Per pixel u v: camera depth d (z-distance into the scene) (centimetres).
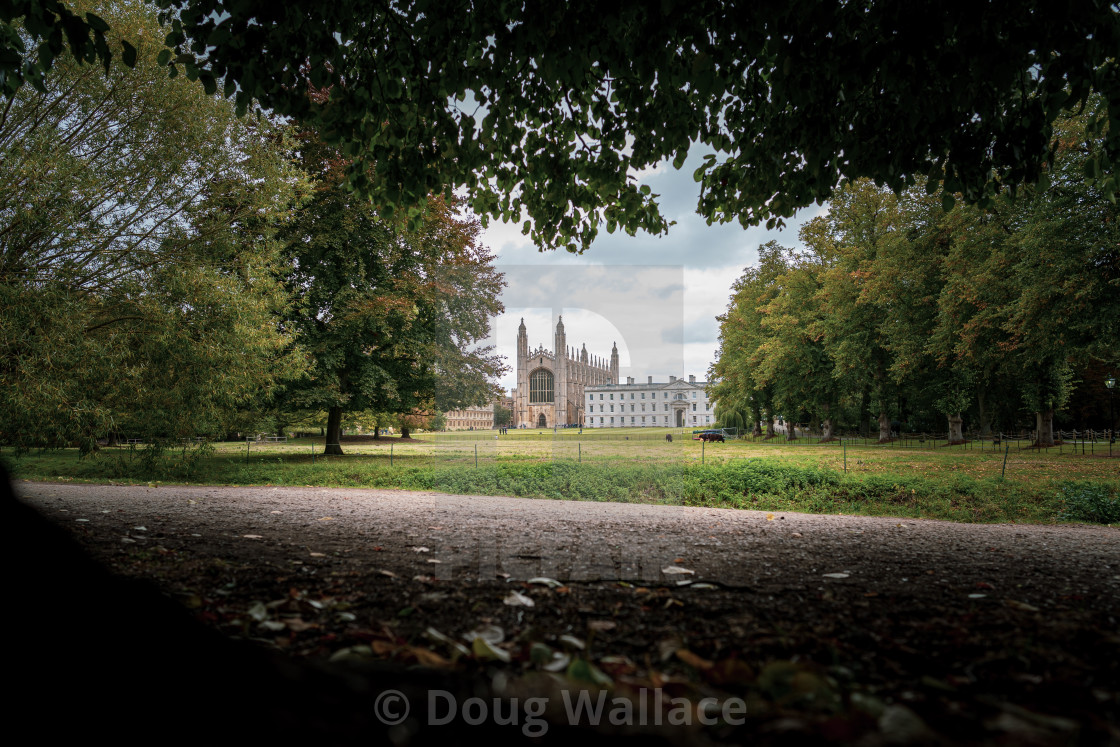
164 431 1561
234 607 268
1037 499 1338
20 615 114
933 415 4291
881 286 2891
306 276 2198
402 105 607
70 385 1248
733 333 4559
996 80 446
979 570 425
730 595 319
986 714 163
